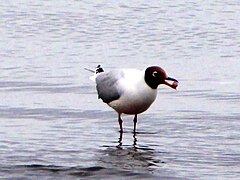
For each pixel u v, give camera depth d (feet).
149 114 55.31
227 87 64.13
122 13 99.60
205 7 103.35
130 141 48.37
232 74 69.10
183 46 81.76
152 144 47.57
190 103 58.70
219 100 59.72
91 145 47.24
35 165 42.65
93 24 93.20
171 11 100.89
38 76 68.18
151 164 43.11
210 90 63.00
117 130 51.19
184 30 89.81
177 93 62.03
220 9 102.12
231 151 45.65
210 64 73.31
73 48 80.69
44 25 92.53
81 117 54.49
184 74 69.15
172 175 41.06
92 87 64.28
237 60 75.10
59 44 82.58
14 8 102.58
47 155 44.75
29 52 78.54
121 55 77.41
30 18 96.43
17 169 41.86
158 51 79.41
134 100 49.47
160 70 49.16
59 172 41.52
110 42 83.76
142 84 49.32
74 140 48.37
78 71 70.33
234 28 90.94
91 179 40.50
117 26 92.02
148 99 49.65
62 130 50.83
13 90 62.90
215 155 44.83
